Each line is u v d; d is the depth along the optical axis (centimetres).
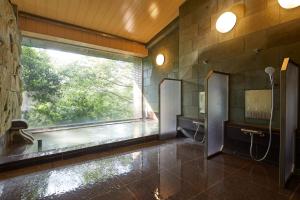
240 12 256
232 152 266
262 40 231
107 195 158
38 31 342
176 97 366
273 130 218
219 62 287
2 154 233
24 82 421
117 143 295
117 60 525
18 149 256
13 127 286
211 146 254
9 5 268
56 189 167
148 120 519
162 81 346
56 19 358
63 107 496
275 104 220
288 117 173
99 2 322
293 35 203
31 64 433
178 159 245
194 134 344
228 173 202
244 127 245
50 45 403
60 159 239
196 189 168
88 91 548
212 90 249
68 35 377
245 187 172
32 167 215
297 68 194
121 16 372
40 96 451
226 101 273
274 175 197
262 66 232
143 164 227
